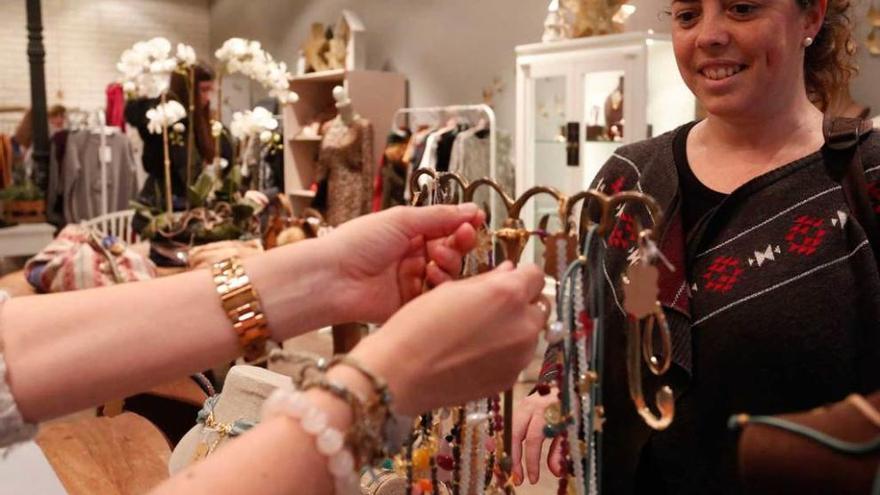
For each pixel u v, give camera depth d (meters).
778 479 0.52
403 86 6.35
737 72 1.28
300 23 8.02
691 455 1.23
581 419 0.82
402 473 0.97
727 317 1.22
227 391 1.14
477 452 0.84
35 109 6.86
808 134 1.32
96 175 7.15
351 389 0.62
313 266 0.86
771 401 1.19
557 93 4.35
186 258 3.23
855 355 1.17
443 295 0.67
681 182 1.35
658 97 3.96
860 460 0.50
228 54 3.63
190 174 3.65
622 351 1.26
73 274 2.88
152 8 9.55
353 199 5.93
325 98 6.83
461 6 5.92
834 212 1.21
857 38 3.53
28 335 0.78
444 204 0.94
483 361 0.67
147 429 1.68
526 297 0.69
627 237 1.30
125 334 0.79
